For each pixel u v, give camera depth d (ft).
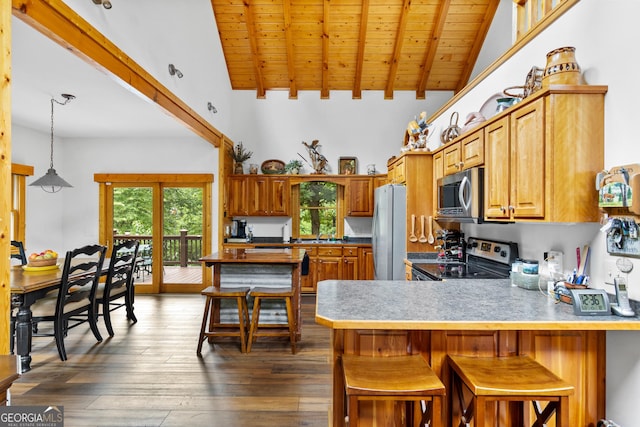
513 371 4.83
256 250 13.80
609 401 5.45
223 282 12.06
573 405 5.50
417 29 16.80
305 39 17.35
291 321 10.66
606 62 5.56
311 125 19.97
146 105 13.28
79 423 6.98
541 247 7.39
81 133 17.65
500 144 6.97
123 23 9.13
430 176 12.07
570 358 5.48
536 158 5.82
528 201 6.05
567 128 5.52
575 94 5.53
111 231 18.66
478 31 16.89
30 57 9.38
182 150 18.47
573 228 6.39
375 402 5.38
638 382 5.04
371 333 5.43
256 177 18.83
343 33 17.07
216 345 11.21
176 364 9.77
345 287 6.72
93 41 7.89
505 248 8.61
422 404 5.37
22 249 13.48
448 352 5.43
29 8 6.10
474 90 10.56
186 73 13.48
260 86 19.51
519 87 7.00
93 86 11.44
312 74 19.22
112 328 12.69
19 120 15.21
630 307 4.98
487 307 5.32
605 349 5.52
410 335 5.44
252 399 7.92
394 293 6.21
